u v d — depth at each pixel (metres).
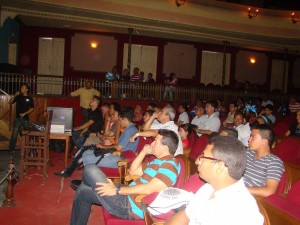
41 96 10.03
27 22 13.28
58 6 10.63
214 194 1.67
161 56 15.70
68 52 14.34
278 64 17.91
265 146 3.10
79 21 12.09
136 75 13.19
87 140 6.21
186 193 2.41
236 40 14.81
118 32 14.67
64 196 4.70
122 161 4.08
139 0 11.65
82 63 14.53
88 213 3.20
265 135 3.08
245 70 17.28
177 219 1.76
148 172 2.99
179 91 12.40
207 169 1.61
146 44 15.41
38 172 5.87
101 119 7.09
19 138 7.81
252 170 3.12
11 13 10.95
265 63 17.66
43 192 4.82
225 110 10.10
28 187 5.00
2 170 5.95
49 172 5.94
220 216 1.55
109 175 4.31
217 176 1.59
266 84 17.73
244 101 11.10
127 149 4.94
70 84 11.05
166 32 13.65
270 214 2.04
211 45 16.59
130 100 11.27
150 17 11.92
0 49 10.84
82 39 14.48
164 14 12.15
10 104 7.64
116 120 6.45
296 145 4.42
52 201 4.46
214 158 1.60
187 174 3.01
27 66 14.03
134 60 15.32
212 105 6.68
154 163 3.00
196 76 16.39
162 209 2.37
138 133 4.39
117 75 12.09
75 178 5.62
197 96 12.70
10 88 9.77
